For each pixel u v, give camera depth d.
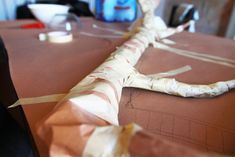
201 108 0.37
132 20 1.18
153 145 0.18
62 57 0.58
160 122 0.33
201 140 0.30
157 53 0.66
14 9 1.44
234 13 1.81
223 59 0.64
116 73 0.39
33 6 0.99
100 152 0.20
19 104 0.36
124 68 0.42
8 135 0.66
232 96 0.41
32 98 0.37
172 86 0.40
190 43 0.82
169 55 0.65
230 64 0.60
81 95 0.29
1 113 0.69
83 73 0.48
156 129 0.32
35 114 0.33
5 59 0.53
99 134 0.21
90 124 0.23
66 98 0.29
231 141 0.31
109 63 0.42
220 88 0.41
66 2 1.51
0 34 0.82
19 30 0.90
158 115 0.35
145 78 0.42
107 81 0.34
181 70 0.53
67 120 0.23
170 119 0.34
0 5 1.38
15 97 0.38
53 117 0.24
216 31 1.94
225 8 1.85
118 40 0.79
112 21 1.17
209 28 1.96
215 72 0.53
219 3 1.85
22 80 0.44
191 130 0.32
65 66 0.52
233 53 0.71
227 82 0.43
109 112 0.28
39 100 0.36
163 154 0.17
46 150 0.26
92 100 0.28
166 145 0.18
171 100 0.39
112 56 0.48
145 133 0.19
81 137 0.21
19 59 0.56
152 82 0.40
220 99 0.40
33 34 0.83
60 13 1.01
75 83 0.43
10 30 0.89
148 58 0.61
